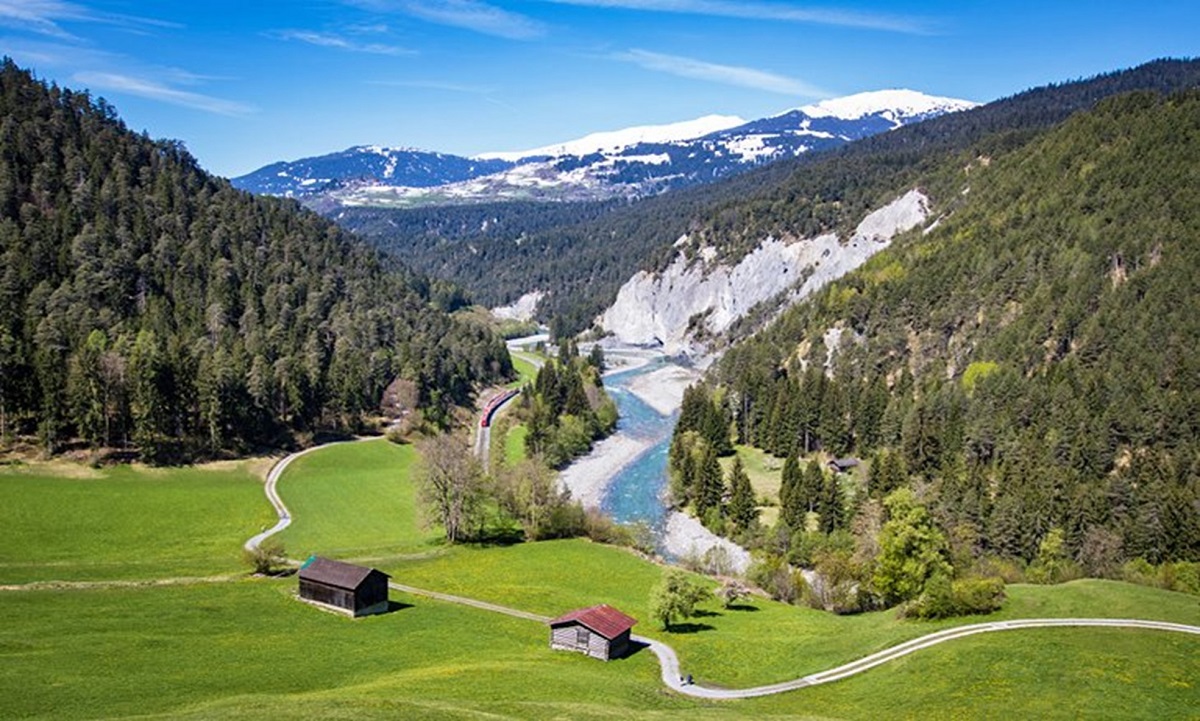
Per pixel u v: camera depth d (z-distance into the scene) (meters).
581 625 77.19
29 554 98.94
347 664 67.56
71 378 134.25
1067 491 123.00
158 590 87.56
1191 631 71.19
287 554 110.44
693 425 193.50
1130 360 159.50
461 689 60.22
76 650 64.62
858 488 146.50
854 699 65.38
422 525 130.12
